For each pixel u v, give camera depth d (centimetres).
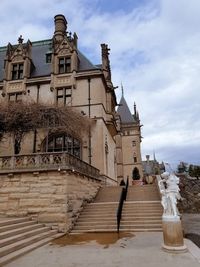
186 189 2572
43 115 1720
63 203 1279
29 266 672
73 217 1348
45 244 965
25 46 2748
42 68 2728
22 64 2639
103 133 2344
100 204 1591
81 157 2261
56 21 2991
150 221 1299
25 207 1316
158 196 1714
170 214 845
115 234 1163
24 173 1366
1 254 734
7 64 2608
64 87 2483
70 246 922
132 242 962
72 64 2523
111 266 653
